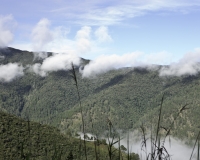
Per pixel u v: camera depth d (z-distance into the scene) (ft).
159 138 11.37
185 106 11.68
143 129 11.89
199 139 11.01
